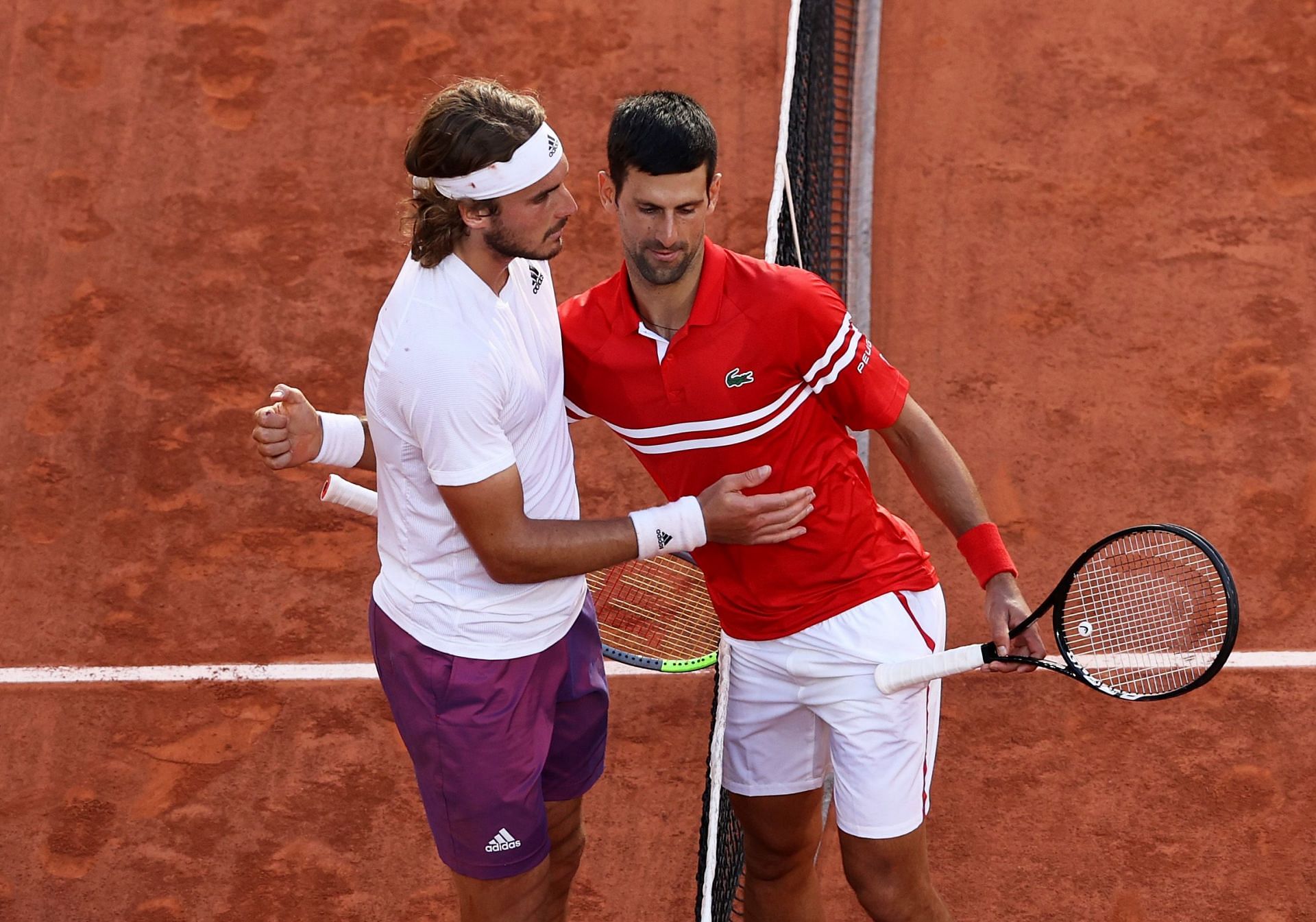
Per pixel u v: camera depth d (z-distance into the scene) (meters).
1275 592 23.53
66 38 35.69
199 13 36.34
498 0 36.34
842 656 15.03
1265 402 26.64
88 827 21.11
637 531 13.29
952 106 33.31
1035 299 29.03
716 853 15.20
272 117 33.81
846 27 35.16
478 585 13.49
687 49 34.81
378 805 21.33
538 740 14.17
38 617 24.27
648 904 19.78
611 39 35.16
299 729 22.38
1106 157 31.86
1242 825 20.42
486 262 12.65
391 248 30.95
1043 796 20.95
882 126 33.00
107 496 26.28
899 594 15.27
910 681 14.59
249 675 23.19
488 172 11.89
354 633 23.89
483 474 12.45
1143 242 29.95
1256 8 34.84
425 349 12.28
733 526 13.59
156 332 29.23
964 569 24.31
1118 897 19.66
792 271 13.96
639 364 13.91
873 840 15.23
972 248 30.20
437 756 13.90
